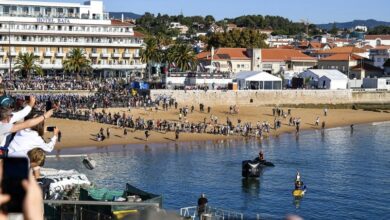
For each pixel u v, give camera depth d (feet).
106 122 419.54
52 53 613.11
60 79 551.18
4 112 42.14
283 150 361.92
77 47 625.00
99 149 351.25
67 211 97.96
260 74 583.17
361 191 242.78
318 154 346.74
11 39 593.83
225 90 549.95
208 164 308.60
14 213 18.92
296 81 637.71
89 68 605.73
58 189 155.22
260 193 237.86
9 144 43.60
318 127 484.74
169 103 504.02
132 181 260.42
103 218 94.99
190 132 416.05
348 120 531.09
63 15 631.97
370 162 319.47
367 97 642.63
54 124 407.03
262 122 479.00
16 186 18.92
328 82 631.97
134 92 508.53
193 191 241.55
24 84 501.15
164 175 276.62
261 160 301.43
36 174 40.83
